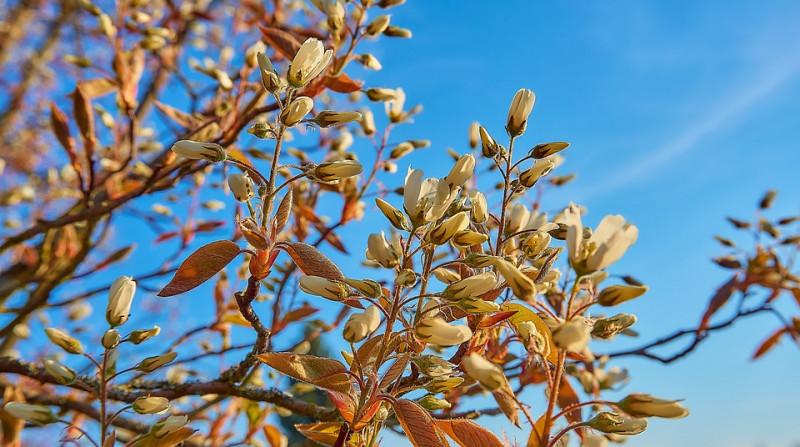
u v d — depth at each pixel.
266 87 0.23
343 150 0.39
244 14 0.53
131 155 0.38
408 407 0.19
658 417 0.17
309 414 0.29
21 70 0.97
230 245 0.21
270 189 0.22
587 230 0.21
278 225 0.22
